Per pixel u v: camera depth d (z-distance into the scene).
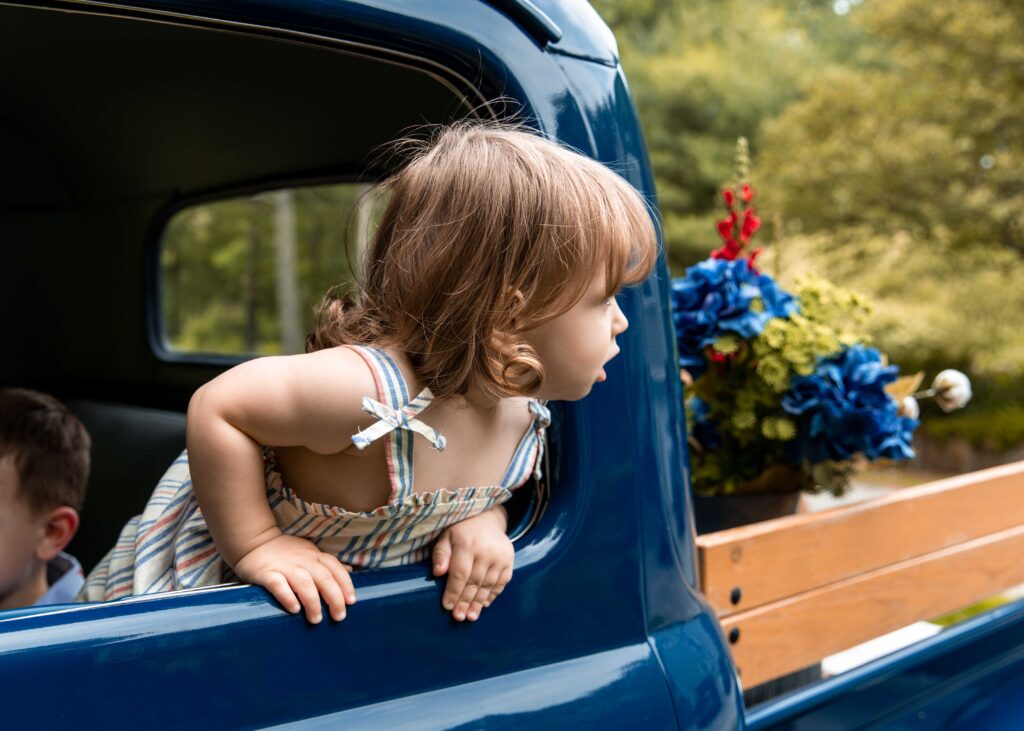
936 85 12.10
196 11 1.02
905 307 13.30
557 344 1.07
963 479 2.08
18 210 2.86
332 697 0.99
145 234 2.91
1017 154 11.92
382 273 1.09
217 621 0.94
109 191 2.94
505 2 1.19
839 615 1.76
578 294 1.03
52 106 2.49
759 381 2.14
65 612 0.88
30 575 1.78
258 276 18.59
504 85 1.18
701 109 15.68
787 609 1.67
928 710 1.74
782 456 2.20
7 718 0.83
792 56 16.67
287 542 1.04
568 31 1.26
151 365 2.97
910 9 11.99
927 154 11.94
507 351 1.02
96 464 2.52
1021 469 2.22
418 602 1.06
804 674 1.97
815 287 2.31
